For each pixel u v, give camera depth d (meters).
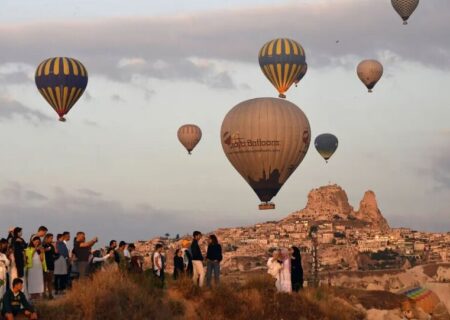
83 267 42.25
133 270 43.84
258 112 80.62
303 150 81.44
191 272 45.16
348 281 130.00
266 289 46.50
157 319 41.66
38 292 39.06
